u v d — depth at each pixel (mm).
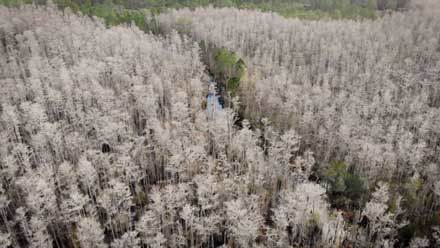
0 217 53375
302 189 48938
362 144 65000
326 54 129500
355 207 57562
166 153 63344
